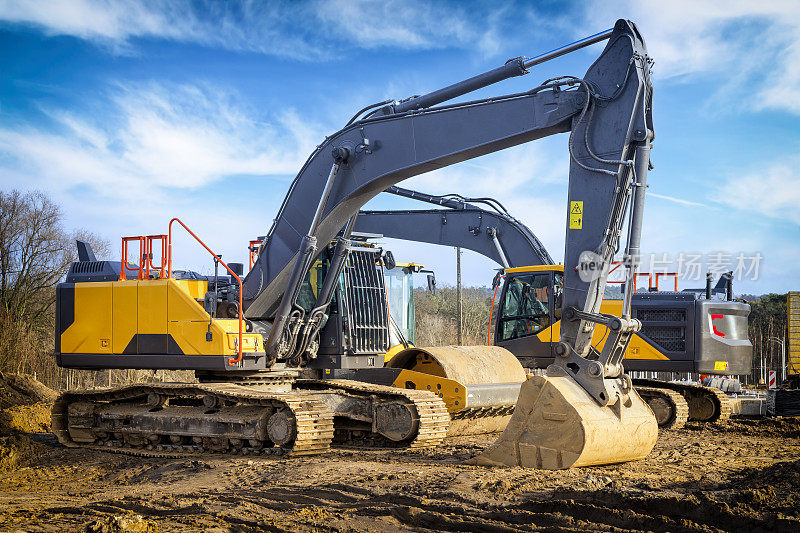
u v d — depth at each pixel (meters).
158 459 10.85
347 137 10.78
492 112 9.52
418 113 10.16
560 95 8.91
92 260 13.11
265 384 11.48
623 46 8.57
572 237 8.62
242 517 6.54
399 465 8.73
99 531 6.04
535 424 7.96
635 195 8.40
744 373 13.59
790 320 21.84
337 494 7.20
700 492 6.31
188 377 22.67
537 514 5.98
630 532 5.54
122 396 11.73
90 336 11.97
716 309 13.47
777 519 5.30
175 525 6.36
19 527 6.45
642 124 8.43
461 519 6.10
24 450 11.77
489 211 17.34
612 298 14.02
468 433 11.75
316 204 11.09
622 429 7.96
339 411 10.70
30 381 19.97
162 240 11.48
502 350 12.23
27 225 34.19
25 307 33.69
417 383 11.38
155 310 11.33
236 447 10.57
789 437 12.01
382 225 18.52
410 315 14.55
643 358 13.61
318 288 11.92
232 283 12.48
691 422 14.22
